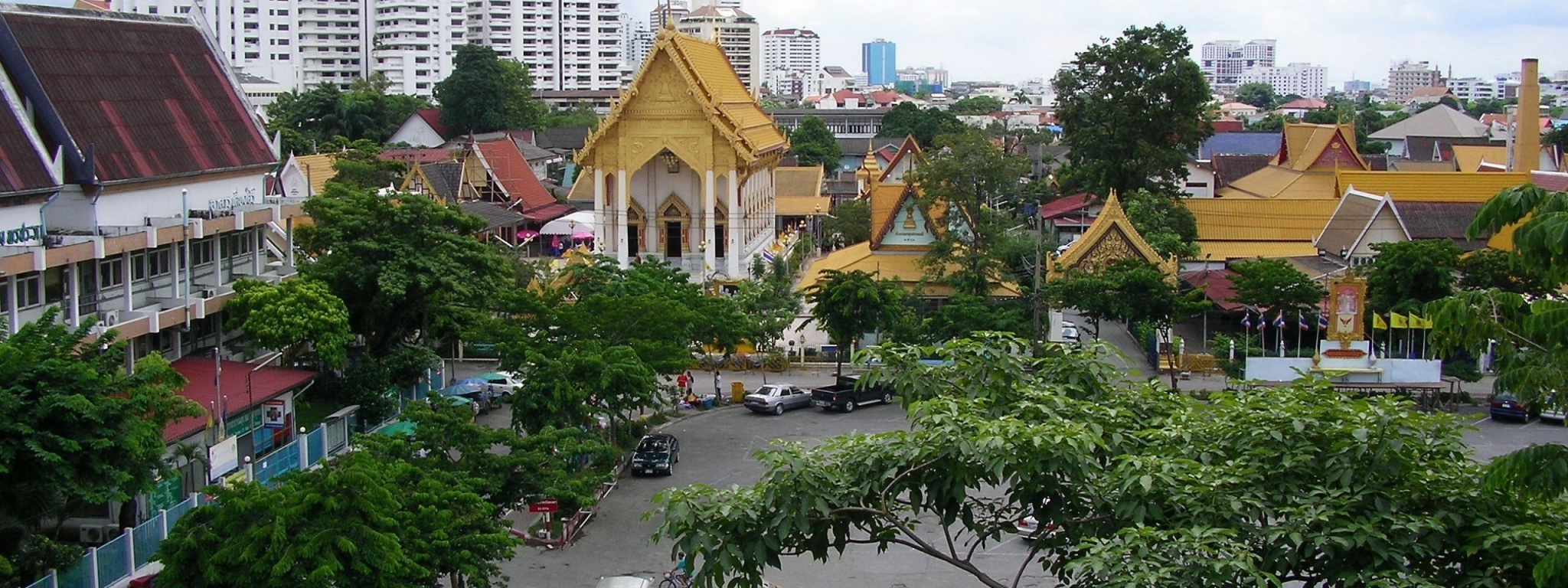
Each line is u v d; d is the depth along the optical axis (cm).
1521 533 2931
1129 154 12838
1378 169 18450
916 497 3178
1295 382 3609
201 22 7281
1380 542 3003
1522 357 2967
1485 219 2895
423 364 6938
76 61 6156
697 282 11081
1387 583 2859
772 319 8669
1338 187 11438
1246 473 3181
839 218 14500
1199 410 3706
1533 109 14712
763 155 11788
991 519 3819
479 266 7100
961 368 3731
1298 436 3278
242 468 5372
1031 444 3097
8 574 3712
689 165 11444
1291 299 8294
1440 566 3119
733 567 3138
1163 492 3155
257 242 7044
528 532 5272
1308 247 11119
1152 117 12788
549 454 4834
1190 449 3419
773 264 11331
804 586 4859
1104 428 3553
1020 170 10569
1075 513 3228
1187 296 8494
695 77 11312
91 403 4106
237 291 6306
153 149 6341
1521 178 10881
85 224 5853
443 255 6919
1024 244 9819
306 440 5797
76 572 4312
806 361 8888
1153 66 12712
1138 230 10669
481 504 4109
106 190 5931
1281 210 11400
